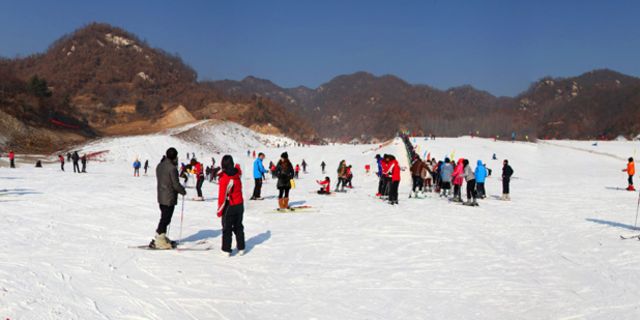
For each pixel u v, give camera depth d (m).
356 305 6.82
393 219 14.15
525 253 10.02
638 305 6.79
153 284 7.33
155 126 128.00
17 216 13.08
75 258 8.41
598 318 6.31
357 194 23.09
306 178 43.75
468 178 17.91
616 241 11.24
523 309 6.68
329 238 11.32
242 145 108.44
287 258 9.41
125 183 29.48
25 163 52.47
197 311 6.40
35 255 8.43
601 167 49.25
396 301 7.00
